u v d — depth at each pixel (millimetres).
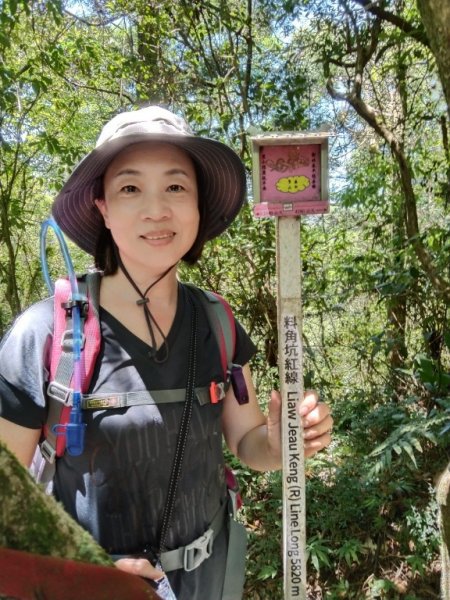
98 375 1103
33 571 475
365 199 4012
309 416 1202
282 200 1184
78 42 3668
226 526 1324
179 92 4016
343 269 3830
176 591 1162
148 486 1117
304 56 4012
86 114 4980
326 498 2871
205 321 1279
